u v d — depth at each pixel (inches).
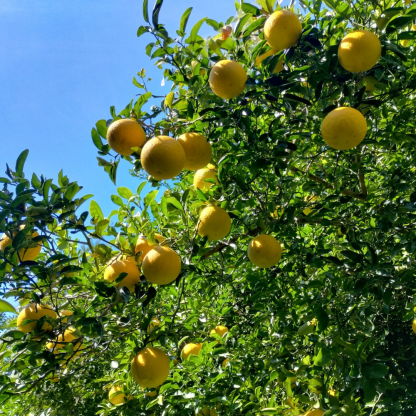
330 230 49.7
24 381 39.8
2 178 36.4
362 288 38.6
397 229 44.8
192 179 49.8
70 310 43.8
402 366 67.4
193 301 52.9
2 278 35.5
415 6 37.3
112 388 52.7
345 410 35.2
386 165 53.4
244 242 51.3
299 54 39.4
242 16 43.8
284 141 41.0
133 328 42.3
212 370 49.2
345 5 39.1
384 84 40.6
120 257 42.2
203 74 45.5
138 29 41.5
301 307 46.0
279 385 48.3
